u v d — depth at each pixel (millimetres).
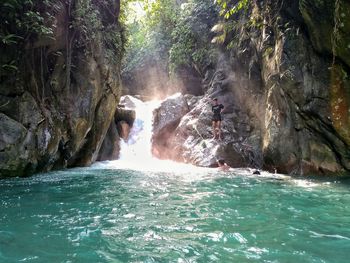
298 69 10086
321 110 9531
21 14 8406
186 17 19188
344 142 9352
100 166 12242
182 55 19750
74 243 4129
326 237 4363
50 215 5316
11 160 8320
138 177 9438
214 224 4930
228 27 14617
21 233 4449
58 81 10383
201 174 10266
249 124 13766
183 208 5863
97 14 11984
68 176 9266
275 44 11266
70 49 10484
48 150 9602
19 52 8719
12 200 6227
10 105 8523
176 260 3643
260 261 3613
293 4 10383
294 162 10438
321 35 9180
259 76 13141
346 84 9000
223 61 16109
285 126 10719
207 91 16500
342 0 8133
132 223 4961
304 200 6469
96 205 6016
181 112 16000
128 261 3615
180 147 14195
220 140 13188
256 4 12273
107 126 13391
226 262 3590
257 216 5348
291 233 4520
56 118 10039
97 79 11766
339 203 6195
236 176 9867
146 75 26203
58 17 9586
